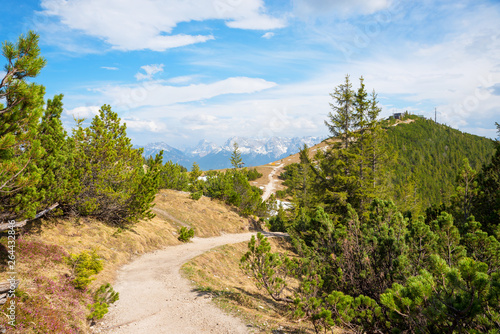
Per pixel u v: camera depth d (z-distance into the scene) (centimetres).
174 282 1249
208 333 769
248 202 4038
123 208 1925
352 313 714
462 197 1593
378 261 1050
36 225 1338
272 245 2769
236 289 1293
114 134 1881
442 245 907
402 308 508
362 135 2689
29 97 610
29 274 836
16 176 693
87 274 934
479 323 465
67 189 1412
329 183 2888
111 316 862
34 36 603
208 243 2406
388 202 1300
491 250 798
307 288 977
